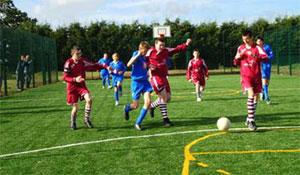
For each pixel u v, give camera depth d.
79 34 37.91
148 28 38.66
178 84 25.09
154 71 9.96
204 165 6.38
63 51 38.09
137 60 10.09
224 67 38.62
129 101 16.20
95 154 7.35
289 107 12.66
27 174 6.25
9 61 20.89
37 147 8.13
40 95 19.86
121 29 37.81
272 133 8.66
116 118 11.57
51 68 30.78
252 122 8.95
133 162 6.71
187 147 7.61
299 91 18.00
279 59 32.38
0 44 19.45
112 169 6.35
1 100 17.78
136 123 9.67
